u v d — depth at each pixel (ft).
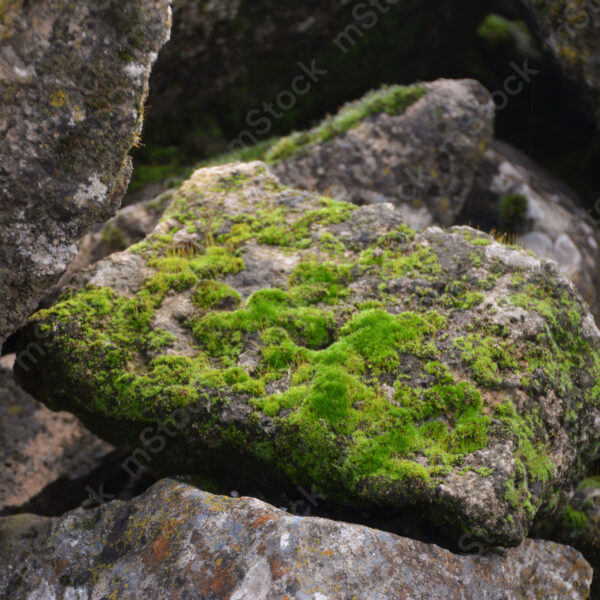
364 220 3.71
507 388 3.34
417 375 3.36
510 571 3.30
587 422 3.46
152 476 3.81
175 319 3.51
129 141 3.20
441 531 3.30
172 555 3.21
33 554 3.34
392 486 3.22
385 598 3.11
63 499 3.91
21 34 3.04
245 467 3.43
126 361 3.44
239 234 3.71
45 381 3.50
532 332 3.42
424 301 3.49
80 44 3.09
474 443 3.27
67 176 3.15
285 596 3.06
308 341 3.45
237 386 3.36
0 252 3.14
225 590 3.11
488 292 3.49
